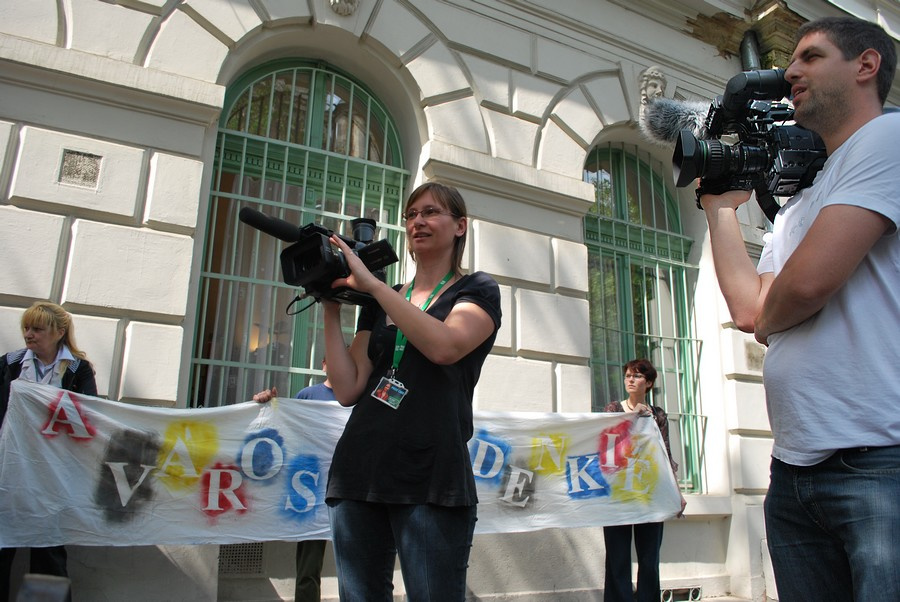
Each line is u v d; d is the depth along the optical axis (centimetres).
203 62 488
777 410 168
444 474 186
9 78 426
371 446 191
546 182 604
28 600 99
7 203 413
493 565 504
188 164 466
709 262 707
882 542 142
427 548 180
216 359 489
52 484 351
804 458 158
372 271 214
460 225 232
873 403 150
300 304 530
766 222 738
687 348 702
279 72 563
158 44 474
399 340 207
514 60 625
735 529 631
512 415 477
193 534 379
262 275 522
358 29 555
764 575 615
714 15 753
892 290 156
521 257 579
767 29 764
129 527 365
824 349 158
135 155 451
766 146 198
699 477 666
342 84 587
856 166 157
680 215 746
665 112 435
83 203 429
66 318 382
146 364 426
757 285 191
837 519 153
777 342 171
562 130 637
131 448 374
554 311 582
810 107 176
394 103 600
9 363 367
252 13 513
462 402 200
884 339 154
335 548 192
